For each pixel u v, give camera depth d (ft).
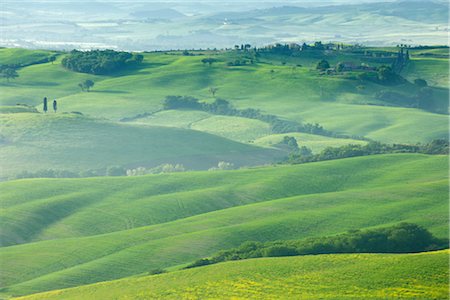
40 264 542.57
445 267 404.57
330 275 408.26
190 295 398.83
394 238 503.61
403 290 378.12
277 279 409.90
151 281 431.02
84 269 522.47
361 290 383.24
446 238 534.37
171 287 415.44
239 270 431.02
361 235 506.89
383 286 385.91
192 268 448.24
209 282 416.05
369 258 431.84
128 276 515.09
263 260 447.42
